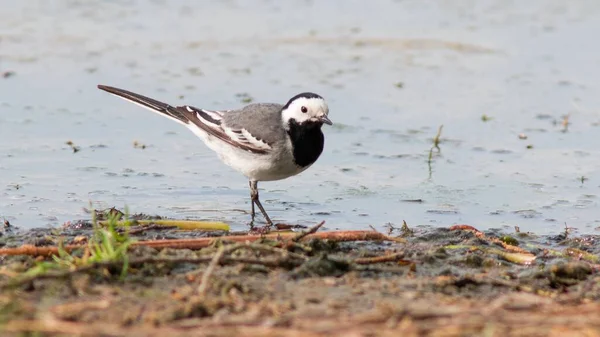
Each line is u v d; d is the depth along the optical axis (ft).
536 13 82.12
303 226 43.42
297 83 66.08
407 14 82.33
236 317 26.96
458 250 38.68
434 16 81.61
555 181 50.96
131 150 54.70
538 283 33.73
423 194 48.88
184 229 40.96
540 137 57.77
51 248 34.42
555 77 67.67
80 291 29.01
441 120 60.39
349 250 37.78
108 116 59.82
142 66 68.69
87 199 46.44
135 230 40.04
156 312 26.96
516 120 60.34
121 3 83.10
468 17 81.35
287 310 27.91
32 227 41.55
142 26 77.41
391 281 32.71
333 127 58.95
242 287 29.96
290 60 70.85
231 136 44.57
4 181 48.60
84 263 31.17
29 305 27.50
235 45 73.82
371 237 38.91
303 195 48.91
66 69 67.46
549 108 62.23
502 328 25.99
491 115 61.11
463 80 67.51
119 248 31.65
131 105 61.87
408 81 67.26
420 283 32.45
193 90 63.87
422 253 37.04
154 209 45.57
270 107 45.37
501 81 67.26
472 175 51.88
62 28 75.87
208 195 48.39
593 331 25.81
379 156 54.80
